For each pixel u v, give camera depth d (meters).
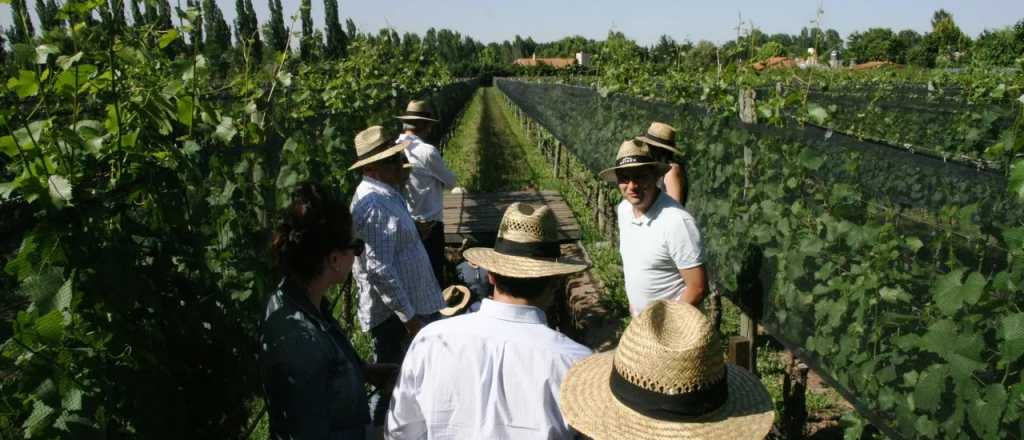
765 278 4.24
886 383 3.08
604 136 9.71
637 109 8.10
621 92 9.92
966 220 2.67
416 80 15.91
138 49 2.62
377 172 3.93
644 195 3.63
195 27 2.71
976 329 2.54
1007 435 2.44
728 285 4.76
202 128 2.93
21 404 1.97
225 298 2.98
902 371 2.99
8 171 2.24
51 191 1.98
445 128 21.72
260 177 4.20
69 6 2.18
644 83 10.06
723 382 1.83
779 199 4.06
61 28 2.33
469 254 2.37
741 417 1.84
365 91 9.77
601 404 1.91
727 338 5.76
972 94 9.28
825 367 3.62
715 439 1.76
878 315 3.11
